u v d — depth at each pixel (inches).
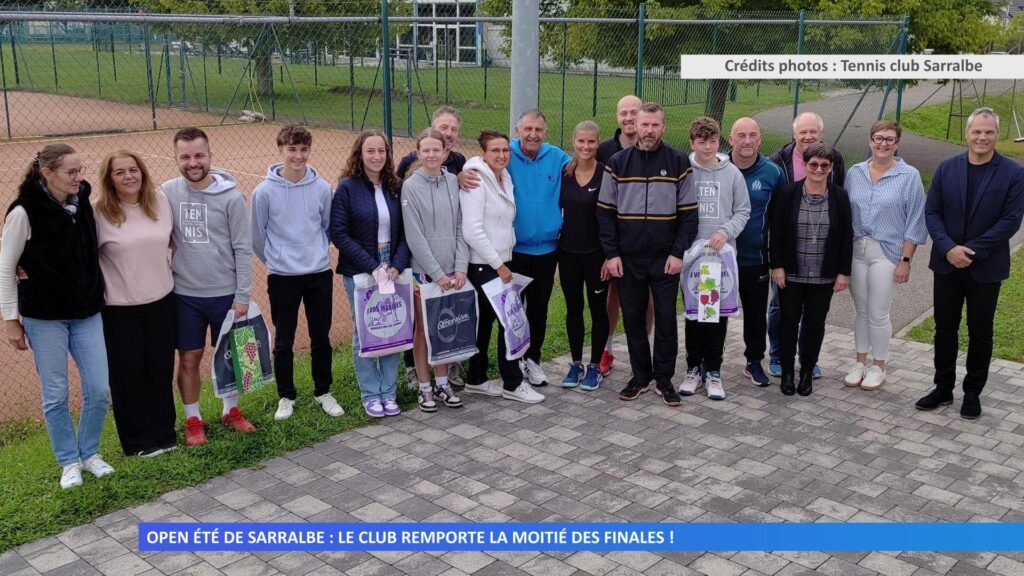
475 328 226.7
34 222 167.9
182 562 155.1
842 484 185.2
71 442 181.6
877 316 239.1
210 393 238.7
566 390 242.4
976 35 636.1
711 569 152.5
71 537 163.2
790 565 153.8
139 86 1144.8
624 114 238.4
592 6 589.3
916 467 193.8
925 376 254.5
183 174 194.2
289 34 877.8
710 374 237.6
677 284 228.4
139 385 192.9
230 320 201.0
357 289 211.5
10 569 152.6
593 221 230.5
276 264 207.0
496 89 1008.2
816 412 226.4
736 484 185.0
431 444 205.5
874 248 235.1
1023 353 271.3
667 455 199.6
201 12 872.9
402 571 152.1
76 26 1055.0
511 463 195.3
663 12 575.2
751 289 241.9
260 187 206.5
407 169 231.9
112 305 186.9
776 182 236.4
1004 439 209.5
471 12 1118.4
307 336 296.2
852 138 658.2
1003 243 213.3
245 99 962.1
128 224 185.2
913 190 230.2
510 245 228.1
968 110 1151.0
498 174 225.0
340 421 216.1
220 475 188.7
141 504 175.8
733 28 562.3
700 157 227.8
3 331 285.0
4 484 180.5
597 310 237.8
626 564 154.2
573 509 174.1
